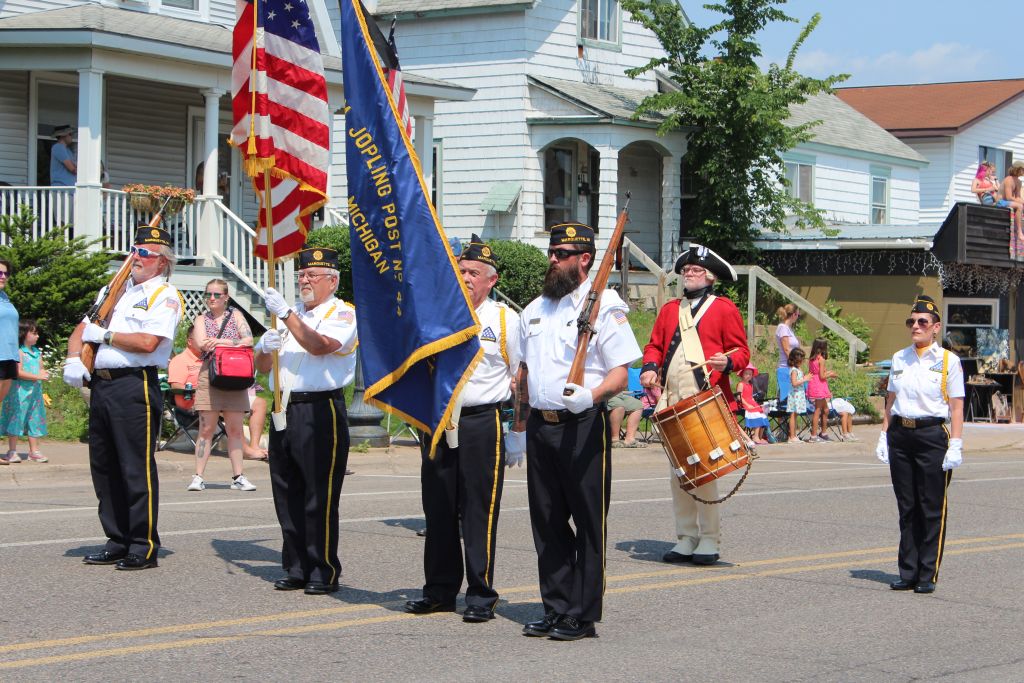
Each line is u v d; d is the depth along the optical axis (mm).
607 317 7336
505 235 30391
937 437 9125
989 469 18641
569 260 7414
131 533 9133
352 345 8414
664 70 33875
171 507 12375
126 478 9086
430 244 7676
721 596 8938
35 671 6551
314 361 8375
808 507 13578
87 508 12148
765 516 12875
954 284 29203
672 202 31266
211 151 22906
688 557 10250
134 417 9016
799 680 6727
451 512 7969
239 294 22125
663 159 31438
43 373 14688
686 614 8336
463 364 7555
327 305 8430
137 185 22109
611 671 6789
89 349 9102
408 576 9227
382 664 6828
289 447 8461
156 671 6598
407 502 13094
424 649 7164
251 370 13680
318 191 9000
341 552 10141
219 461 15891
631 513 12867
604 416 7383
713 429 9188
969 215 28312
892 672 6945
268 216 8477
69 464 14586
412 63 31406
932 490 9148
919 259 29391
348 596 8539
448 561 8039
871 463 18922
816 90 31250
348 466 16031
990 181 29453
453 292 7586
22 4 23859
